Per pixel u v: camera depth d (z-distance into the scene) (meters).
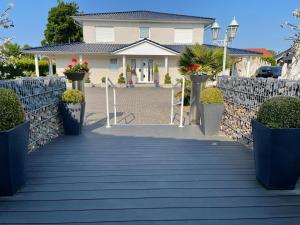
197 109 5.40
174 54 15.59
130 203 2.08
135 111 8.03
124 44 17.77
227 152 3.47
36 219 1.83
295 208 2.02
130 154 3.35
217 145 3.83
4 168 2.06
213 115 4.41
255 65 21.28
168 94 12.80
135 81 17.31
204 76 5.20
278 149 2.16
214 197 2.19
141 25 17.66
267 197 2.19
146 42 15.41
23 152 2.30
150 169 2.82
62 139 4.11
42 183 2.43
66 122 4.35
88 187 2.36
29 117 3.30
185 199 2.15
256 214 1.93
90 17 16.95
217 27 7.31
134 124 5.46
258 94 3.40
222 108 4.39
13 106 2.15
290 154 2.17
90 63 16.97
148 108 8.66
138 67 17.28
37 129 3.57
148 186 2.39
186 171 2.77
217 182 2.49
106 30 17.61
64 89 4.77
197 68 5.42
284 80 2.81
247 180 2.54
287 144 2.15
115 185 2.41
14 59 3.86
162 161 3.09
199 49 8.58
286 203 2.09
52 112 4.12
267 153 2.23
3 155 2.03
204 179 2.56
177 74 17.42
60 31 25.86
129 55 16.41
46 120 3.87
